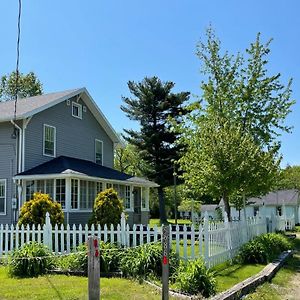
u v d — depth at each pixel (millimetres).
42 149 22281
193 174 17547
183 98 40812
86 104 26312
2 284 9781
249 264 13711
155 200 58344
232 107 24688
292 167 70000
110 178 22719
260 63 24797
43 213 15828
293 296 9375
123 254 11195
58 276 10906
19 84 49500
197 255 12039
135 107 41750
